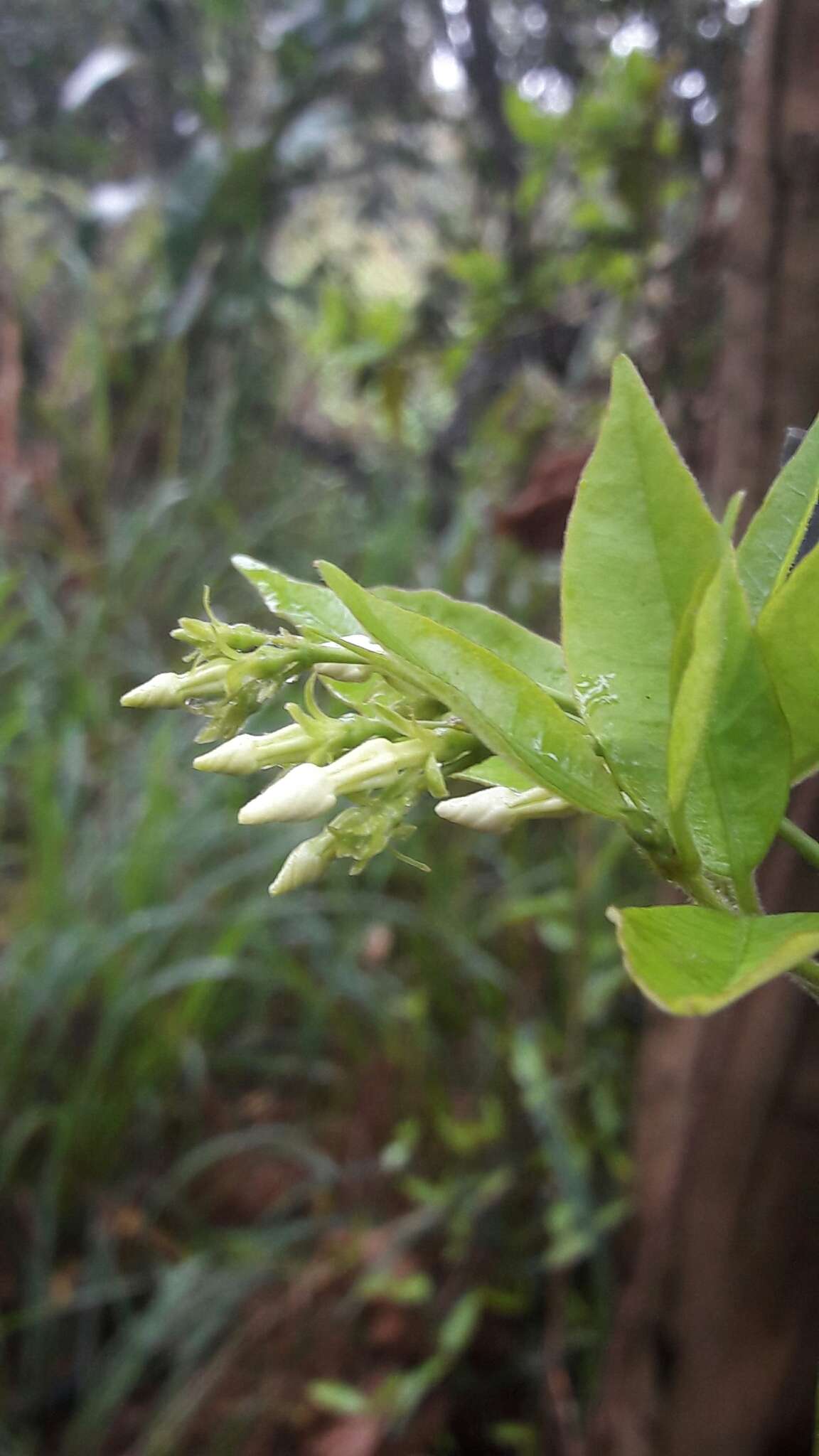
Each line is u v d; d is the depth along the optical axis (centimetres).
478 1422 54
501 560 76
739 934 15
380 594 20
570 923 60
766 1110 36
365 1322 56
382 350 78
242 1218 63
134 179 128
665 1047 42
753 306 35
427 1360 55
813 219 33
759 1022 36
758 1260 38
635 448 18
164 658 96
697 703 15
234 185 110
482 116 96
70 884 69
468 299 80
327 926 70
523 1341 54
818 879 32
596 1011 56
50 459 115
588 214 66
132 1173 64
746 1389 39
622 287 66
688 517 18
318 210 142
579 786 17
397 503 107
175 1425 52
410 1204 62
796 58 33
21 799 84
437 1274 58
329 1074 67
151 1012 65
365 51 119
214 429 120
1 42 137
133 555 101
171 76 134
